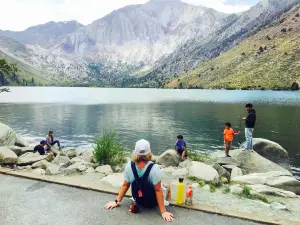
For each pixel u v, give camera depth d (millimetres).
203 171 10953
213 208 7207
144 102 112750
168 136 39750
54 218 6496
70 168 10789
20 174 9469
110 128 46500
